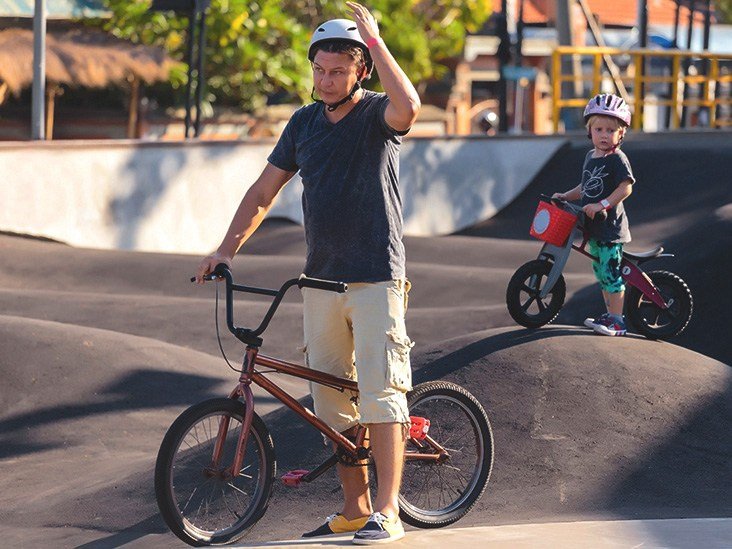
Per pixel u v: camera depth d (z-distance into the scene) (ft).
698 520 31.30
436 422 31.40
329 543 27.76
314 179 27.63
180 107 150.82
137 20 138.62
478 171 117.91
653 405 39.27
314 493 36.32
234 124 156.25
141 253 87.45
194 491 29.19
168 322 68.03
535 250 97.35
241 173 102.17
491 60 233.35
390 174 27.61
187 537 27.55
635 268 42.27
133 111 139.74
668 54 138.92
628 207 109.91
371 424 27.58
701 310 59.82
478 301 77.61
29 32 124.06
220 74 150.61
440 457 30.78
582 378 39.73
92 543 35.19
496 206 118.83
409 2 177.78
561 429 38.01
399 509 30.14
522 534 29.22
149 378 55.52
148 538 35.32
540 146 122.72
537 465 36.81
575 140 125.70
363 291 27.50
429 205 114.21
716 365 42.75
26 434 50.26
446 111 213.66
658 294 42.63
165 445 26.91
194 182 99.04
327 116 27.73
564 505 35.17
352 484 29.48
